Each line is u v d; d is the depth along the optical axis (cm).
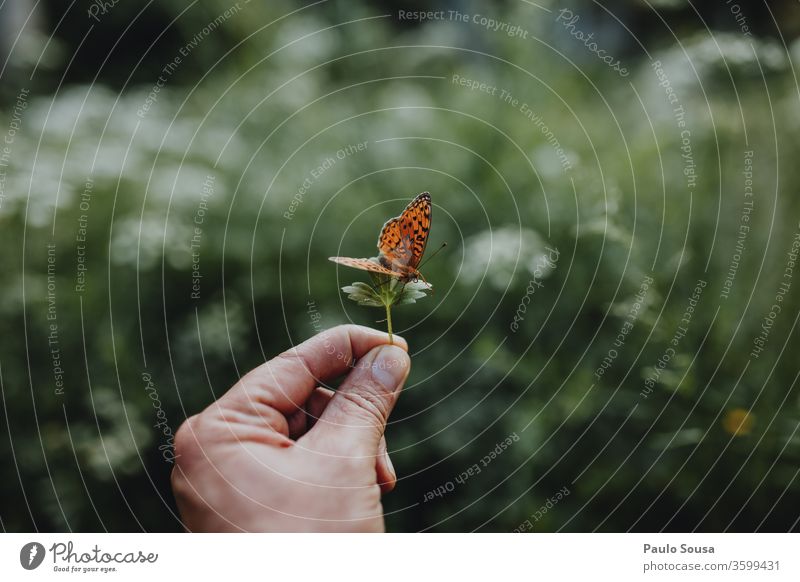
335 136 51
